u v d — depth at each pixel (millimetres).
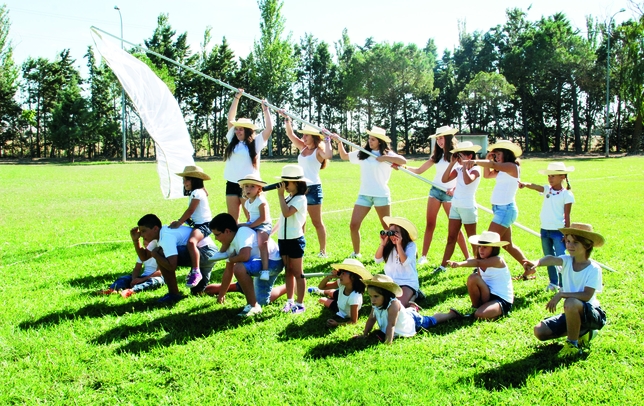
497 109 60469
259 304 6230
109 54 7398
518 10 64250
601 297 6172
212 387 4215
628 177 23344
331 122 71562
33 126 64250
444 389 4137
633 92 47188
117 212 13906
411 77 58312
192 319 5793
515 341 5039
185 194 7066
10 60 58375
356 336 5180
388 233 6133
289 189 6129
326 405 3904
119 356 4809
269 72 58125
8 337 5211
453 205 7594
